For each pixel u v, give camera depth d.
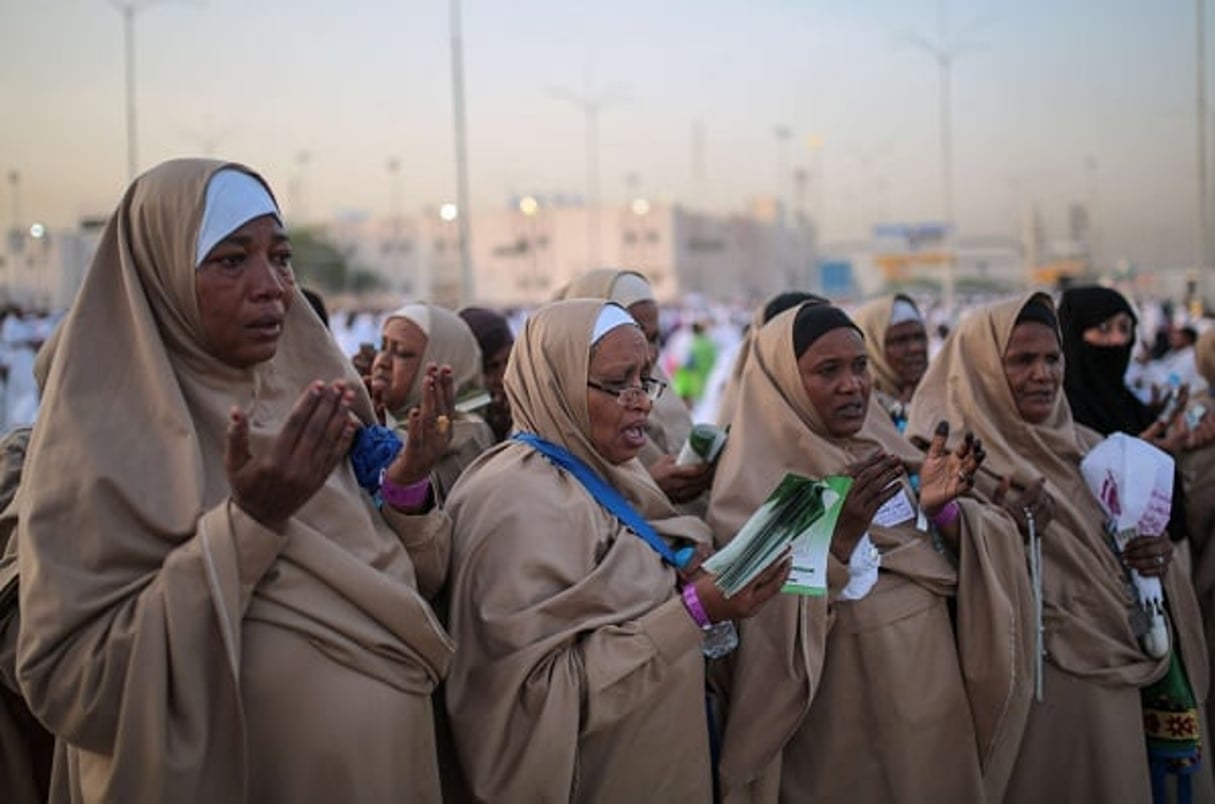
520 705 2.36
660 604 2.55
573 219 80.69
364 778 2.09
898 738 2.95
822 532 2.47
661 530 2.77
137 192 2.19
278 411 2.27
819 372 3.04
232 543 1.98
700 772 2.56
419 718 2.21
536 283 76.56
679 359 20.89
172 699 1.96
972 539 3.06
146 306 2.15
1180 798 3.56
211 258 2.13
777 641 2.80
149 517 2.05
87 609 1.98
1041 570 3.28
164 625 1.96
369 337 21.61
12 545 2.36
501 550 2.48
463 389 4.07
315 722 2.06
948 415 3.56
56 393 2.09
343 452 2.05
